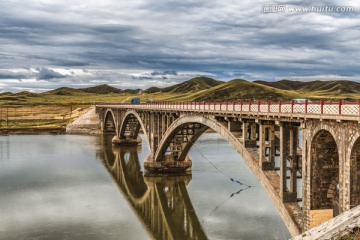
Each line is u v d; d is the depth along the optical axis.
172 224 39.91
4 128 140.38
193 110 46.28
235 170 64.75
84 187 56.56
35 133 138.25
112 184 58.47
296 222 25.67
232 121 37.41
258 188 52.62
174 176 61.56
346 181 20.59
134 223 40.62
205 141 105.19
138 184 58.28
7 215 42.97
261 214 41.72
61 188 55.81
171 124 55.25
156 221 41.28
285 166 27.92
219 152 84.00
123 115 100.19
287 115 26.33
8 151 92.75
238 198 48.06
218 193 50.72
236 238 35.16
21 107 194.25
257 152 33.66
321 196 24.16
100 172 67.50
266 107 29.83
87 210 45.19
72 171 68.19
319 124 23.14
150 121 66.06
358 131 19.53
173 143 61.97
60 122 156.75
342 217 17.28
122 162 78.00
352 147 20.05
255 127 34.50
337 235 16.05
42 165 73.94
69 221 41.06
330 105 21.84
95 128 140.62
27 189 55.00
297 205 27.48
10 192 53.19
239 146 35.16
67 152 91.56
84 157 84.12
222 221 39.97
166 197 50.69
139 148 99.44
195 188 53.81
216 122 40.59
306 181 24.62
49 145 105.06
